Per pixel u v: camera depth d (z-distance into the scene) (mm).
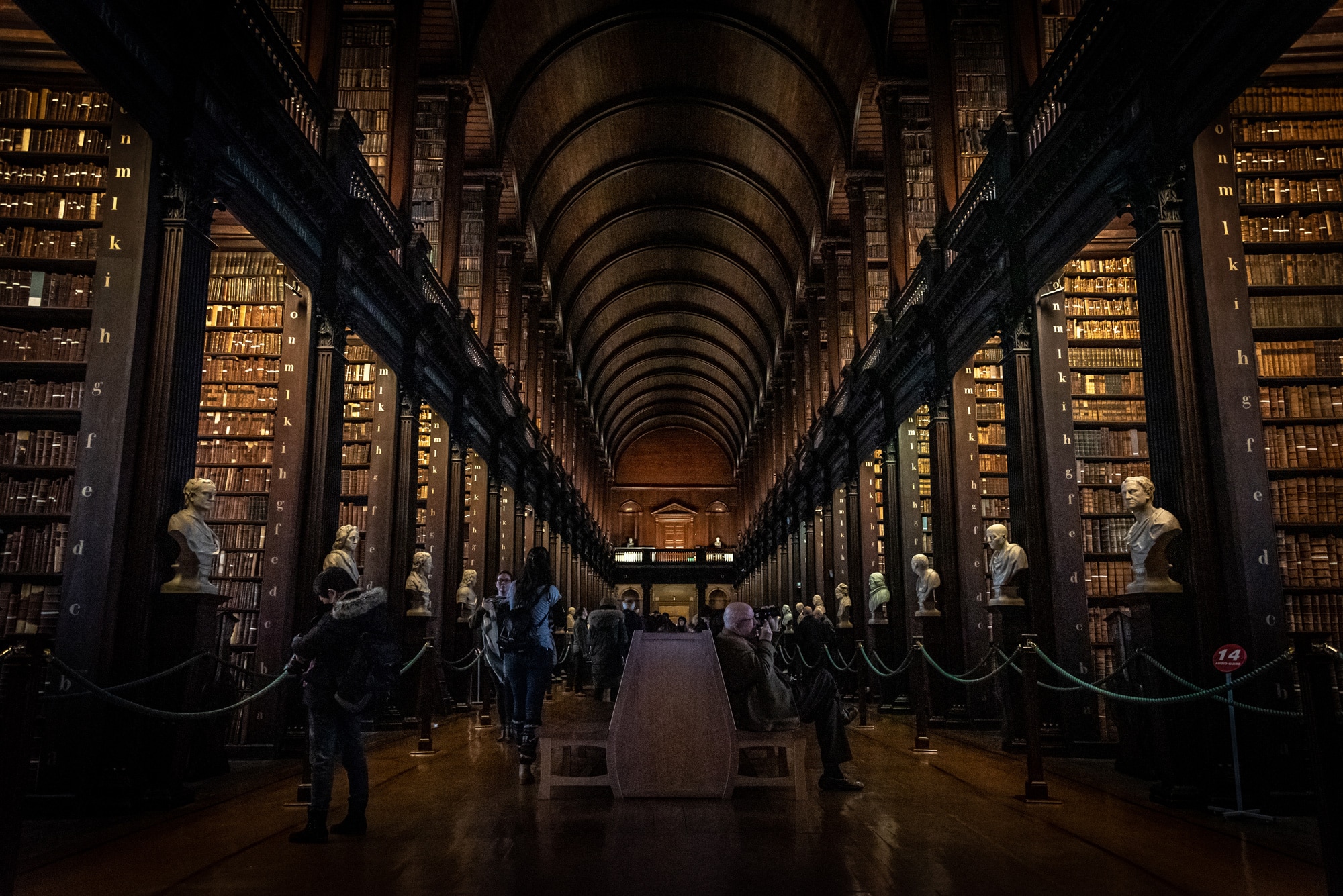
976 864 4199
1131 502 6633
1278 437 7641
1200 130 6492
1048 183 8758
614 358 47812
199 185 6977
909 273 15797
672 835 4867
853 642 17656
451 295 15492
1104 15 7316
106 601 6070
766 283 35312
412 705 11719
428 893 3697
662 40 22750
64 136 8133
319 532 9453
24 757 3520
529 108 22844
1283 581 7320
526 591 7281
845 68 19719
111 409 6348
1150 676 6340
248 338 10969
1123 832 4992
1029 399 9586
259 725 8812
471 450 17766
